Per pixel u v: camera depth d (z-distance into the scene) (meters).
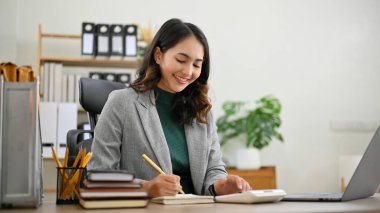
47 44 4.48
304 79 5.01
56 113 3.93
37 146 1.02
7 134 1.00
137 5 4.72
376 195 1.48
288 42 5.02
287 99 4.96
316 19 5.09
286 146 4.92
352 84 5.09
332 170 4.96
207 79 1.73
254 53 4.95
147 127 1.58
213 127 1.76
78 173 1.19
